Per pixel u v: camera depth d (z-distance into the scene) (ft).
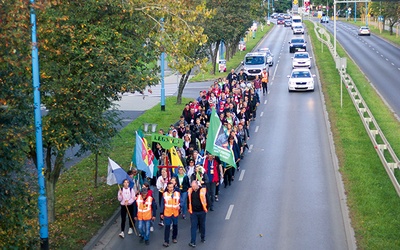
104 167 89.30
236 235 61.62
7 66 43.88
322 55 244.42
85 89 59.67
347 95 147.43
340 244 57.93
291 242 58.90
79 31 60.70
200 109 103.55
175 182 60.59
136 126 119.14
